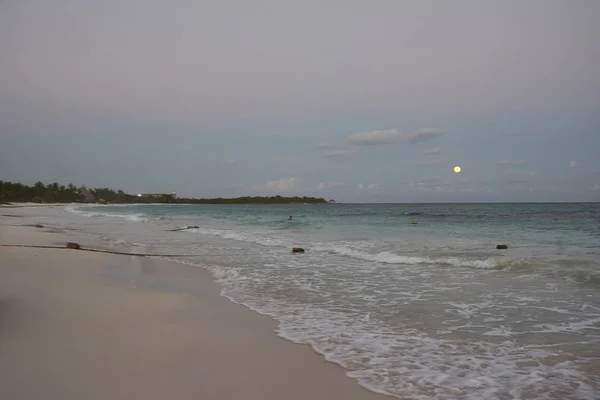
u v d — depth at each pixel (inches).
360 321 246.8
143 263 460.1
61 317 223.5
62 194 6574.8
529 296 309.7
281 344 202.1
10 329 200.5
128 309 248.5
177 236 832.3
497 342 209.6
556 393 151.9
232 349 191.2
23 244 550.9
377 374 167.6
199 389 147.5
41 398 133.4
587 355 190.7
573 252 538.6
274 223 1316.4
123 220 1502.2
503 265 435.5
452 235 809.5
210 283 364.8
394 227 1060.5
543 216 1562.5
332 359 183.5
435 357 187.9
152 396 139.2
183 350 184.9
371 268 442.6
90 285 311.0
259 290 336.5
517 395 150.2
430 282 365.7
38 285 296.4
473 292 325.1
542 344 206.5
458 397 147.9
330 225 1179.3
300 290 336.5
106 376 153.2
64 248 513.0
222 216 1937.7
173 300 279.4
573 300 296.2
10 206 3767.2
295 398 143.9
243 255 549.3
